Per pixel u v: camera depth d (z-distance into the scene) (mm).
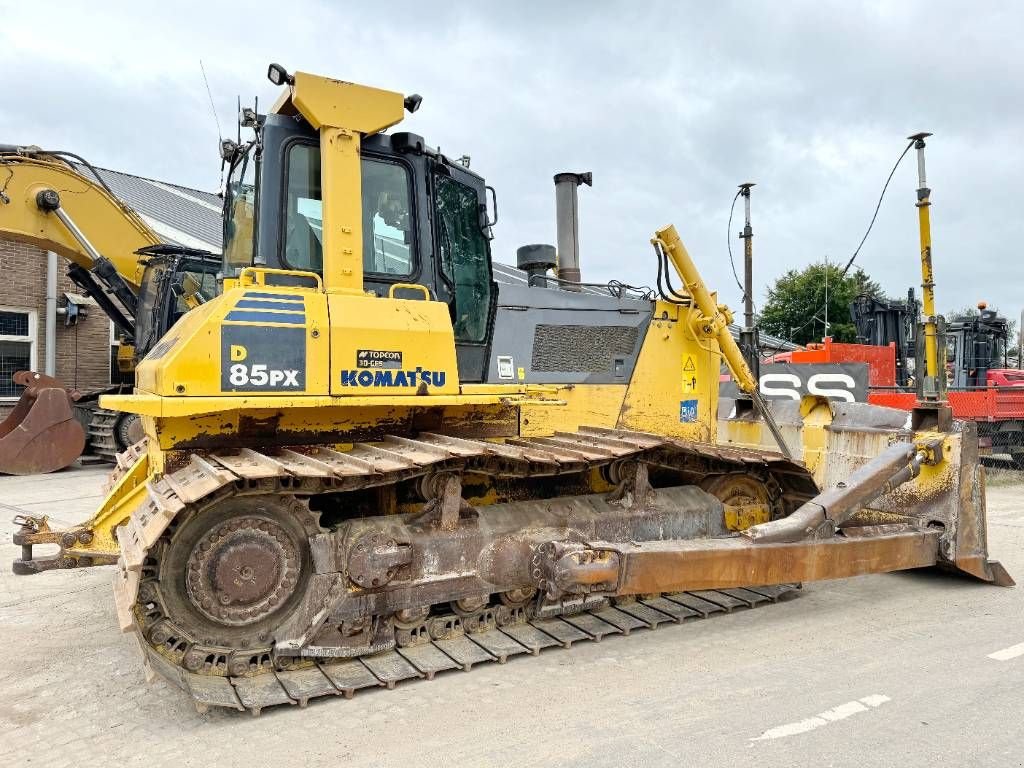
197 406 3408
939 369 5535
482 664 3975
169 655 3420
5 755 3107
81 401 12375
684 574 4145
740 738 3162
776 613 4883
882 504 5633
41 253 13492
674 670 3914
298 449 3945
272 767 2979
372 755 3061
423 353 3961
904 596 5238
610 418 5375
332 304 3762
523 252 6176
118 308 11680
